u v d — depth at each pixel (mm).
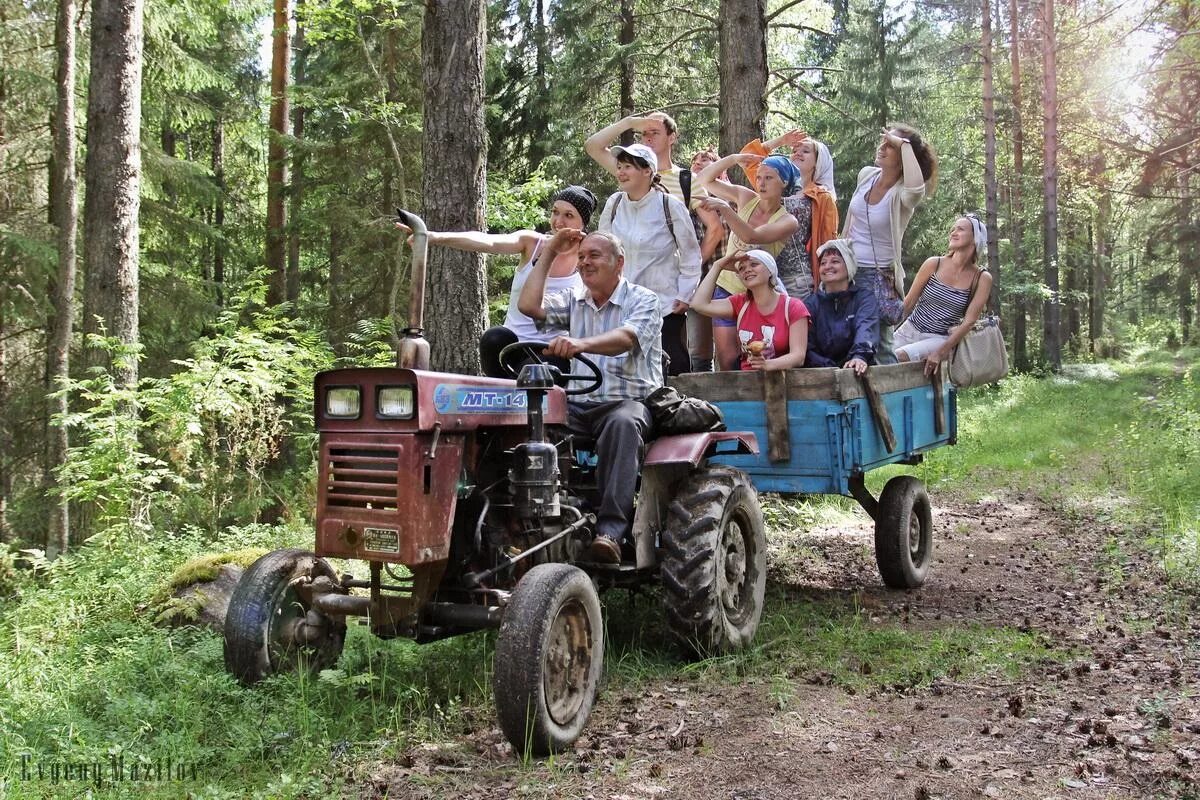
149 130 16094
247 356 8805
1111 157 23641
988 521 8930
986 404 19625
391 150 14250
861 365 5625
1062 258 37656
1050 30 25406
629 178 6133
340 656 4297
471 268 7895
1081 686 4227
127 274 8742
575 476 4660
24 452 12305
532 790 3180
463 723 3789
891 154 6535
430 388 3607
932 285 7312
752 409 5672
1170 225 27422
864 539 8109
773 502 8906
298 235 14961
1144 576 6371
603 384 4598
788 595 6156
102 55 8633
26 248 11094
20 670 4355
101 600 5688
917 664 4535
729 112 9875
